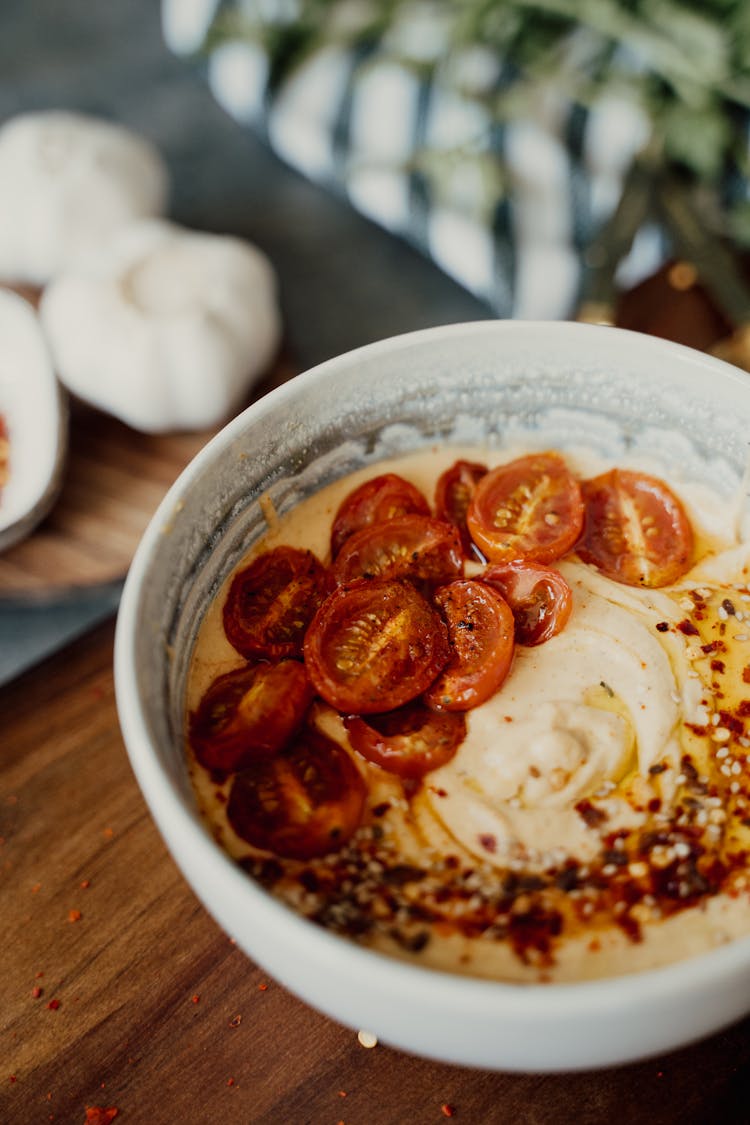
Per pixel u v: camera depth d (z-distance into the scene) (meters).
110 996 0.30
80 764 0.34
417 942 0.27
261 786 0.29
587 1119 0.29
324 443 0.32
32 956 0.31
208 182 0.59
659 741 0.30
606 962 0.27
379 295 0.54
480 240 0.51
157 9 0.71
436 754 0.29
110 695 0.35
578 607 0.31
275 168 0.60
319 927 0.25
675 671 0.30
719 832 0.28
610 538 0.32
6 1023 0.30
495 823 0.28
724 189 0.48
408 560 0.32
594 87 0.52
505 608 0.30
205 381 0.46
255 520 0.32
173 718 0.29
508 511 0.32
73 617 0.47
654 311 0.42
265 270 0.49
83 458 0.46
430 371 0.32
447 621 0.31
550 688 0.30
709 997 0.24
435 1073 0.29
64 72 0.67
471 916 0.27
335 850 0.28
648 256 0.49
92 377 0.46
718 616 0.31
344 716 0.30
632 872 0.28
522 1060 0.25
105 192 0.52
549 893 0.28
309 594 0.32
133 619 0.28
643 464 0.33
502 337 0.32
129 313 0.46
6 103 0.66
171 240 0.49
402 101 0.54
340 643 0.30
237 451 0.31
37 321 0.45
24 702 0.35
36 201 0.51
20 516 0.42
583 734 0.29
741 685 0.30
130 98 0.65
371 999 0.24
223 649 0.31
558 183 0.51
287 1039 0.30
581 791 0.29
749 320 0.41
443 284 0.54
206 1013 0.30
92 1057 0.30
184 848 0.25
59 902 0.32
